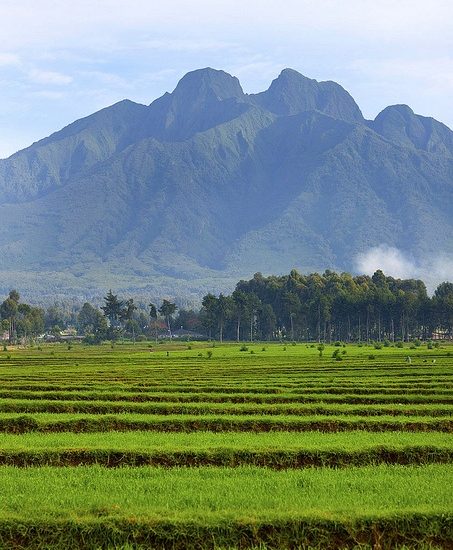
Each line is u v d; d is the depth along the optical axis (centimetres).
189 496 2425
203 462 3088
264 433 3788
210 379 7150
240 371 8219
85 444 3341
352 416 4466
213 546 2134
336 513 2230
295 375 7612
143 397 5556
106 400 5581
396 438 3503
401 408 4881
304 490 2523
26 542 2150
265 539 2158
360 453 3141
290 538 2161
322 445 3231
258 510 2264
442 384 6397
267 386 6262
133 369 8694
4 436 3681
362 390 5959
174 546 2138
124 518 2183
